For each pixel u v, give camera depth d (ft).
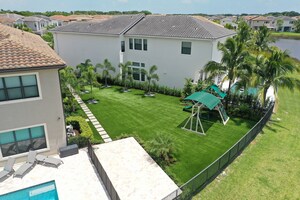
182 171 50.93
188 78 99.60
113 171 49.73
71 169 49.83
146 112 82.84
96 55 121.80
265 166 53.88
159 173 49.37
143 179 47.44
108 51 116.06
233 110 81.82
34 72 47.29
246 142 61.26
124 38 111.45
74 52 130.11
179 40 96.48
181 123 74.43
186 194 41.06
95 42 118.93
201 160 55.01
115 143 61.11
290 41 316.81
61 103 52.31
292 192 46.16
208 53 92.07
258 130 68.80
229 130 70.38
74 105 83.30
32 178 46.80
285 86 74.18
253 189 46.65
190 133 68.08
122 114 80.89
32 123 50.60
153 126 72.23
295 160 56.70
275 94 80.18
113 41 111.86
